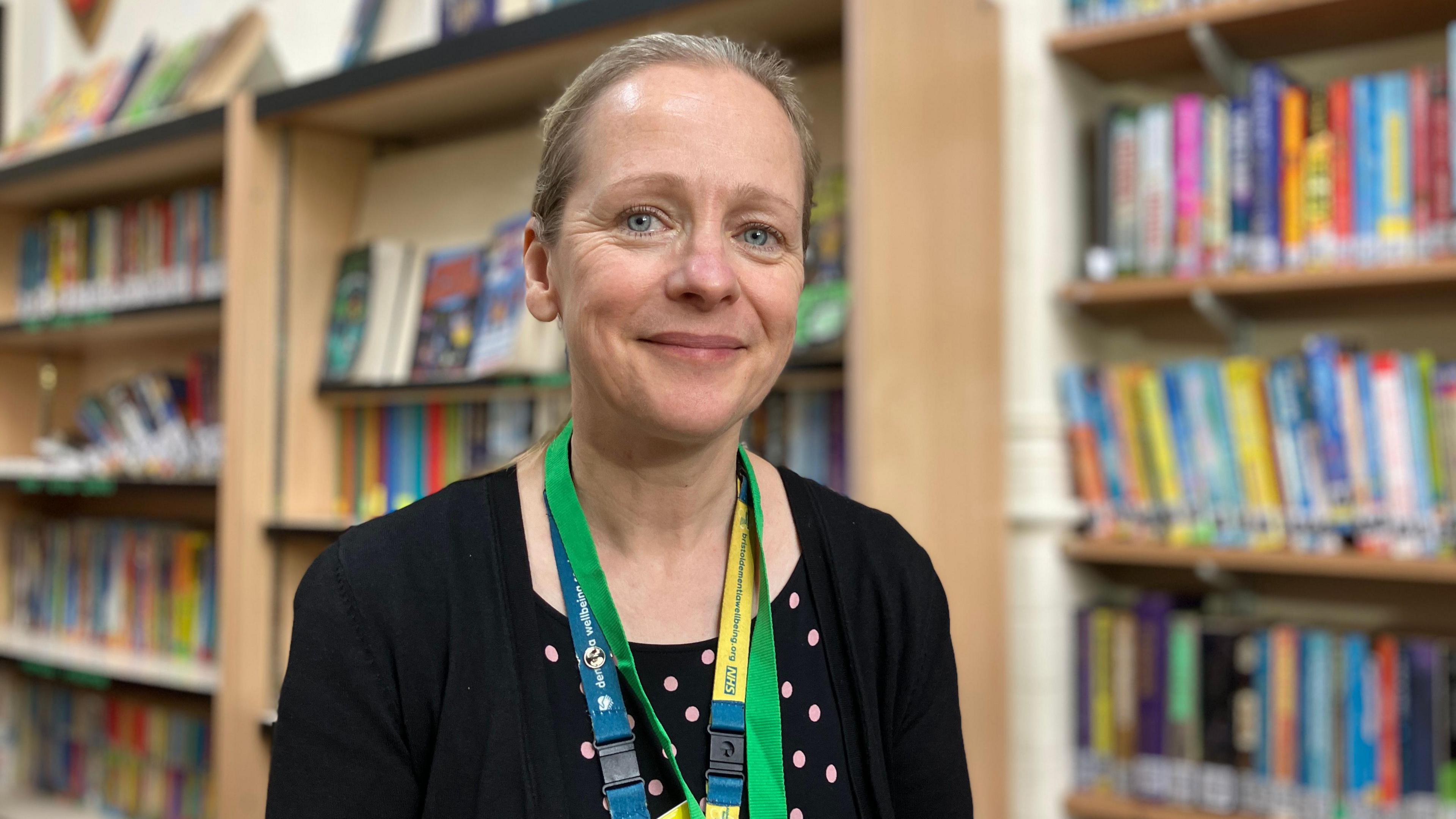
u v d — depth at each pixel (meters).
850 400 1.61
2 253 3.15
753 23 1.82
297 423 2.36
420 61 2.04
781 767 0.76
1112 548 1.96
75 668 2.63
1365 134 1.75
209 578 2.65
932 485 1.78
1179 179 1.92
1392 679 1.72
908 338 1.72
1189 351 2.18
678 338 0.70
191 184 2.87
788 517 0.85
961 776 0.90
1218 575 1.97
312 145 2.41
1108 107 2.02
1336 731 1.77
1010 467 2.05
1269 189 1.83
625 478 0.77
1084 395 2.04
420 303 2.35
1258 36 1.93
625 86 0.72
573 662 0.75
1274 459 1.84
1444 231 1.69
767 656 0.78
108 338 3.06
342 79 2.16
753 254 0.74
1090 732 2.01
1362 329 2.00
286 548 2.32
